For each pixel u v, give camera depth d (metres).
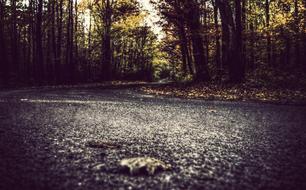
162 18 31.73
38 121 8.25
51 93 20.34
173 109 12.16
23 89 25.06
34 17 44.97
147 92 23.08
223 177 4.00
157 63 83.81
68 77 41.41
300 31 31.94
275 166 4.54
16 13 46.69
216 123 8.68
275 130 7.61
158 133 7.02
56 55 43.44
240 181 3.87
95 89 26.56
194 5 28.33
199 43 27.94
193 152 5.29
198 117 9.91
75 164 4.40
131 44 70.06
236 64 23.02
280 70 25.03
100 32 52.56
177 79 32.69
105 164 4.42
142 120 9.04
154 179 3.83
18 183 3.61
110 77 49.28
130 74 55.94
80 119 8.89
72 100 15.19
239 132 7.29
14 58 44.34
